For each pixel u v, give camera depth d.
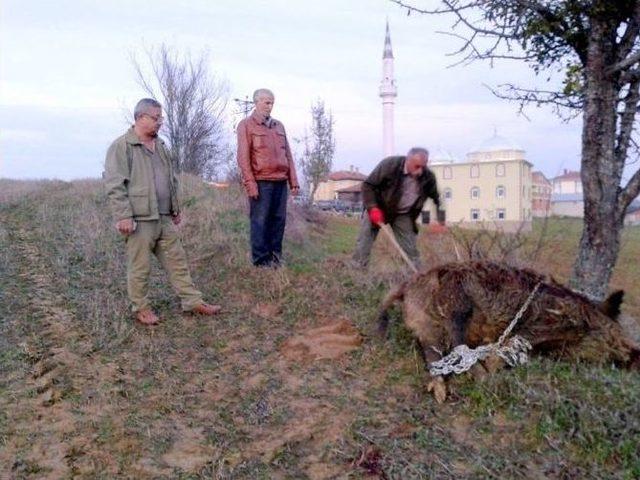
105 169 4.10
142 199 4.15
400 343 3.81
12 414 3.08
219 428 3.00
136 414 3.12
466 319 3.28
